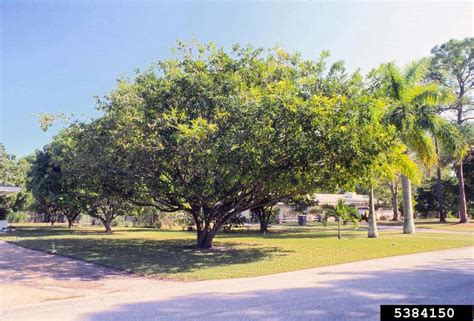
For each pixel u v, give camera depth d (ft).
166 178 53.88
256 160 41.09
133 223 142.00
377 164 47.32
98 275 37.65
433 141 82.84
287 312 22.61
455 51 128.57
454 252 52.42
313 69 51.75
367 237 79.25
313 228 117.91
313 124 41.65
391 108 69.82
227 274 37.27
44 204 115.44
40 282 34.22
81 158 55.57
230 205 58.44
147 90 52.03
